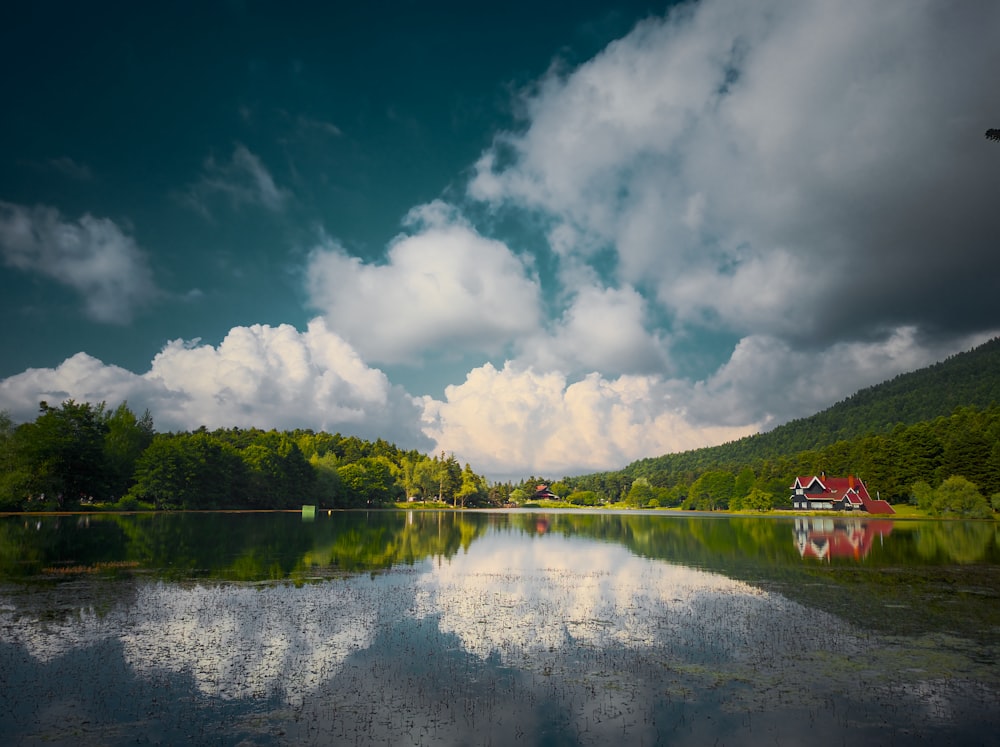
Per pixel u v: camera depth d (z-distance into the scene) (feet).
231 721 47.21
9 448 301.22
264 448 480.23
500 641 70.64
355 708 50.24
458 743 44.11
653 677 58.70
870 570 132.67
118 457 387.96
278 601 90.94
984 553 169.37
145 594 94.89
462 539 214.69
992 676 59.21
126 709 49.16
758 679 58.23
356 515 430.61
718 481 621.72
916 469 440.04
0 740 43.37
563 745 43.98
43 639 68.39
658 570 132.36
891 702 52.54
